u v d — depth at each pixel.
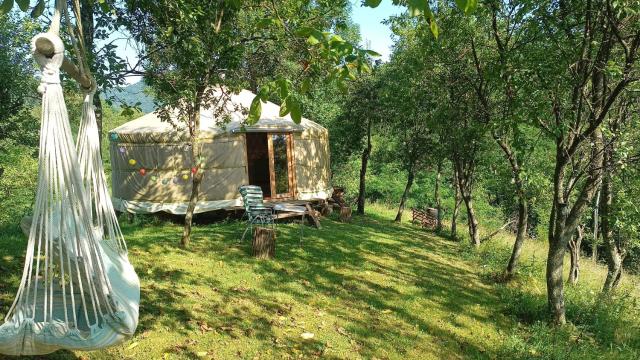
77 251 2.39
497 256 11.06
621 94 6.88
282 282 7.29
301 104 2.20
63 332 2.43
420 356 5.33
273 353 4.92
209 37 6.79
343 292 7.20
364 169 16.95
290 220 13.07
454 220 13.96
